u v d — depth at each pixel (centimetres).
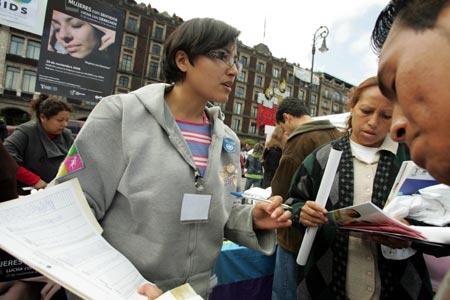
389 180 110
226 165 92
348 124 131
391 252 100
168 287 76
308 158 128
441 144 24
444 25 23
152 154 75
